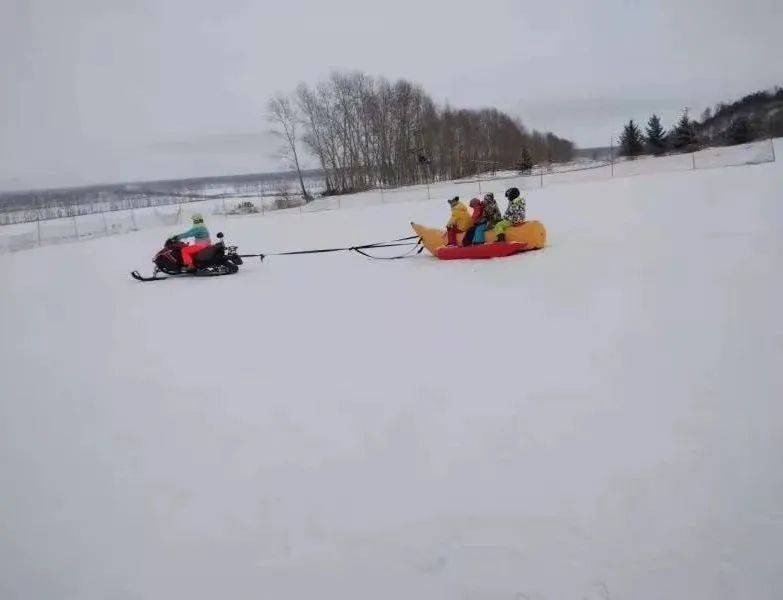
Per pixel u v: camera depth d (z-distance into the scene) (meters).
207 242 13.52
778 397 3.91
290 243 18.86
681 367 4.57
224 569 2.83
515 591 2.51
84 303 10.76
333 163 56.22
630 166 42.66
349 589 2.62
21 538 3.21
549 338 5.70
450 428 4.00
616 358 4.93
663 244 10.05
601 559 2.64
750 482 3.05
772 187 18.58
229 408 4.80
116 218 37.22
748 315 5.59
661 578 2.50
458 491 3.26
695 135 54.09
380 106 56.47
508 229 11.54
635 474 3.22
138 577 2.83
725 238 9.80
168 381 5.69
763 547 2.60
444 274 10.14
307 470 3.65
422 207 32.12
